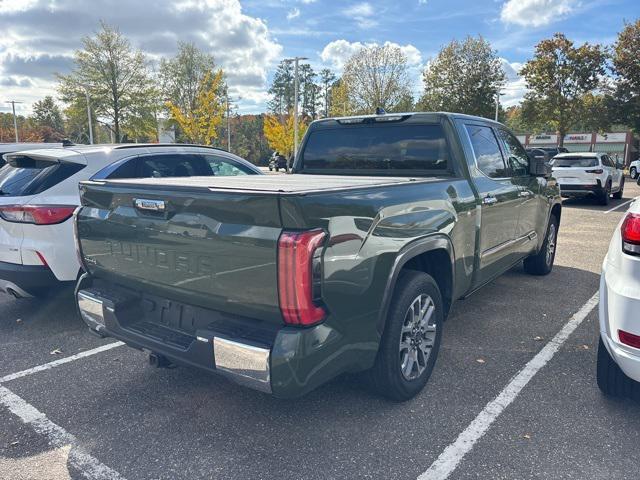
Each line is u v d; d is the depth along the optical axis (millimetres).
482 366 3896
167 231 2779
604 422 3098
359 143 4668
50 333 4805
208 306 2713
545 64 39250
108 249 3199
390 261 2945
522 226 5238
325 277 2457
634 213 2799
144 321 3186
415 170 4316
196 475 2654
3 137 75125
